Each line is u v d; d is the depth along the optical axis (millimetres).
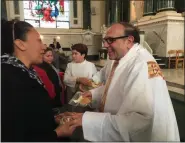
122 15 10852
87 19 11922
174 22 7406
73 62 2605
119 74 1294
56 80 2123
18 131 822
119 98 1271
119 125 1006
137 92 1087
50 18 11062
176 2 8133
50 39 10523
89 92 1682
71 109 1558
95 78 2162
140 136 1035
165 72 5785
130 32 1294
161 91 1130
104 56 8406
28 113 901
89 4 11875
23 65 980
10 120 810
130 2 10133
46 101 1051
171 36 7414
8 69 897
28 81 958
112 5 11141
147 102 1065
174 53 7168
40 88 1048
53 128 1082
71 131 1061
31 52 1023
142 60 1204
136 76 1142
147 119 1036
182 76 4750
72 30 11070
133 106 1072
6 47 970
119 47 1302
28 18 10703
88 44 10773
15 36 975
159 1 8188
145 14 9141
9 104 824
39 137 937
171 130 1141
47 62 2158
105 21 12172
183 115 2557
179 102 3031
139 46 1340
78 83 2281
